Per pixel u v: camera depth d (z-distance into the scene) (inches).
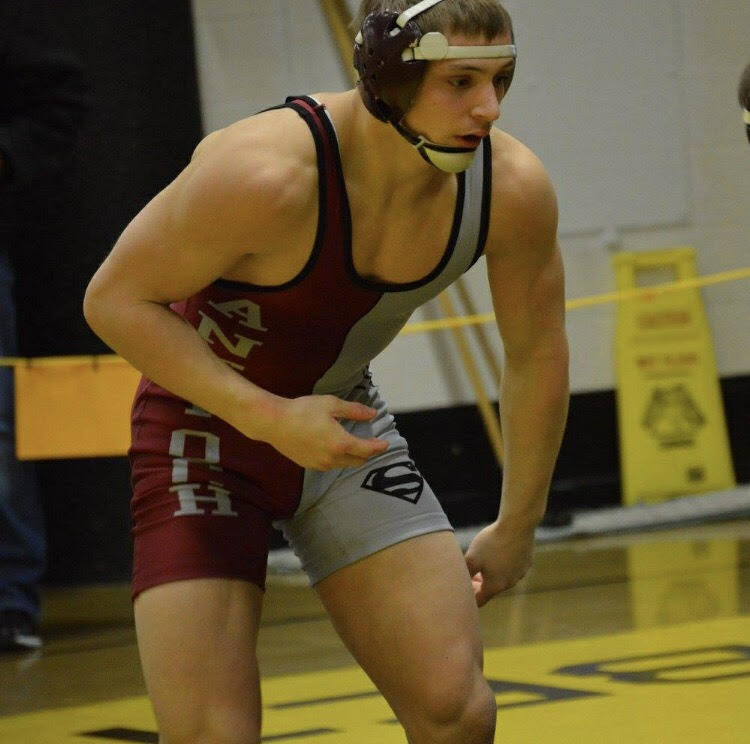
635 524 870.4
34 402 607.5
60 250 786.2
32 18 601.9
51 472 804.6
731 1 923.4
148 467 277.4
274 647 567.5
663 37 919.7
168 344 257.4
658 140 922.7
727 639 509.4
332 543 279.1
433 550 275.1
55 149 607.5
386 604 272.2
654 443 926.4
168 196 257.3
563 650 509.7
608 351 930.1
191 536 266.2
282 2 864.9
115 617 685.9
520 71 908.0
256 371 280.7
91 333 788.0
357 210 260.2
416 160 257.0
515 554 306.3
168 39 804.6
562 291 290.2
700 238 931.3
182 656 255.6
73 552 805.9
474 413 900.0
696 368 933.8
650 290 845.8
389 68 244.4
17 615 600.4
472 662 266.4
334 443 247.1
